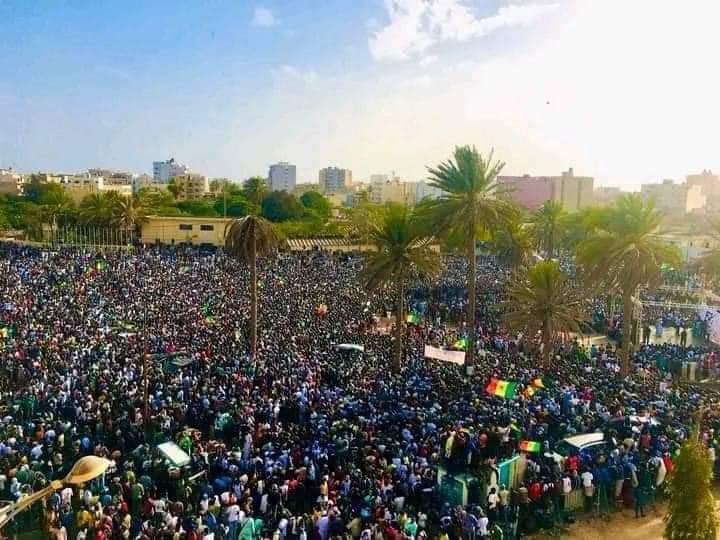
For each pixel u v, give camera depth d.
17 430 24.61
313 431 24.70
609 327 55.34
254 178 148.38
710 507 14.52
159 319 48.00
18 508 7.08
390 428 25.05
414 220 39.75
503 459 22.11
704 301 68.12
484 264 98.75
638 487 21.77
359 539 17.73
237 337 43.03
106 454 22.53
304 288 68.12
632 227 37.69
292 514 19.52
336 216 185.25
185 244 115.94
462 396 29.42
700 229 121.38
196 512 19.48
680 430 24.94
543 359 38.38
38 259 83.00
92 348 37.28
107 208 115.19
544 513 20.59
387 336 47.25
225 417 26.09
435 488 20.95
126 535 17.86
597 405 28.44
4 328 42.22
